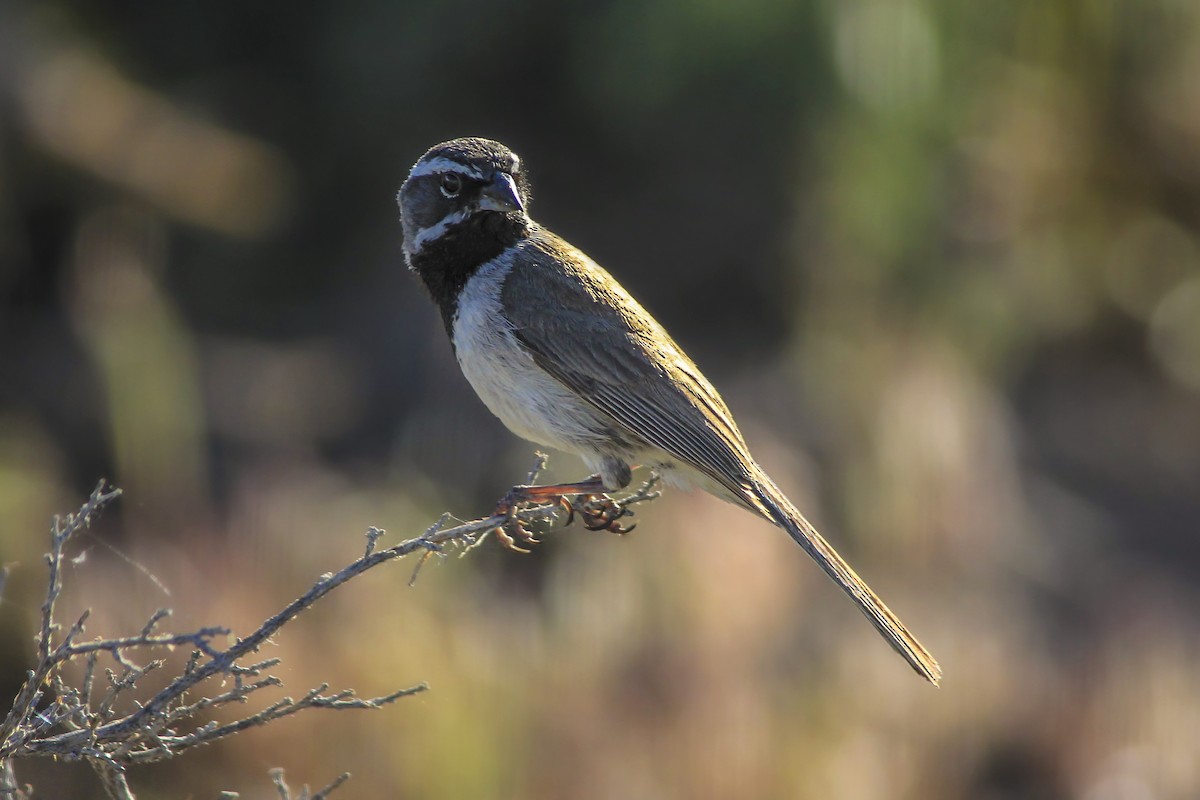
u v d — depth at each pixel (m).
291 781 9.88
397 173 18.11
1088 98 18.66
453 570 11.89
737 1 16.89
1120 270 18.98
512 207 7.82
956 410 15.45
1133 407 18.39
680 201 17.98
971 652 13.00
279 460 14.60
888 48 16.94
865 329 16.45
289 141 18.39
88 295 15.73
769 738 10.96
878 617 7.40
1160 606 14.92
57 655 5.02
